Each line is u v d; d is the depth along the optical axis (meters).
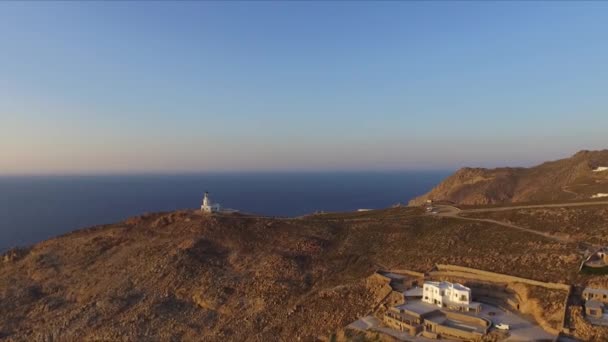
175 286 93.81
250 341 73.00
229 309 83.81
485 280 69.31
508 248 78.88
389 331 60.38
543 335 52.72
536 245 76.88
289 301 81.75
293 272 91.56
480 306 61.72
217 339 75.94
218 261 102.12
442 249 86.62
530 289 63.03
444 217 107.06
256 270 95.12
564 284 61.28
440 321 59.28
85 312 89.50
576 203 100.50
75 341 81.69
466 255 80.75
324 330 69.12
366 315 68.62
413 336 57.97
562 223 85.00
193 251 105.19
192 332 79.31
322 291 80.06
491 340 53.00
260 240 109.62
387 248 95.50
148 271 100.44
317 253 99.88
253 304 83.50
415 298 68.31
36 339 83.62
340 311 72.25
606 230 76.19
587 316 54.16
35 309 94.81
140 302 90.25
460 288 64.12
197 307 87.56
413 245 93.06
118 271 104.12
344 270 90.06
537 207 102.38
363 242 101.50
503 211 102.50
